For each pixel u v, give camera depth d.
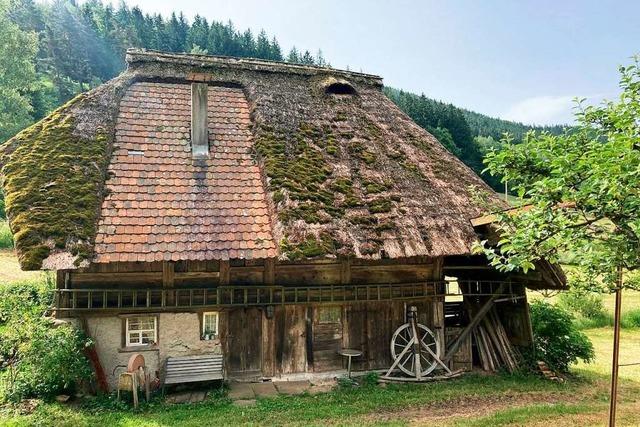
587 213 4.70
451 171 11.89
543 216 4.73
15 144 9.50
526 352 11.01
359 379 9.64
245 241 8.68
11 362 8.53
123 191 9.05
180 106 11.44
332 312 9.84
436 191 10.81
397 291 10.22
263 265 9.33
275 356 9.39
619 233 4.59
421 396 8.71
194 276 8.94
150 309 8.58
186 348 8.84
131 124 10.55
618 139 4.22
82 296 8.32
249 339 9.28
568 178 4.62
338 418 7.49
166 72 12.09
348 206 9.59
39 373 7.53
